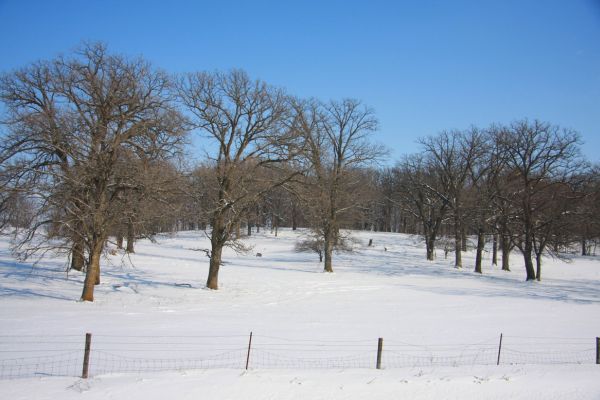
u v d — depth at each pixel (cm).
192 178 2480
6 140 2088
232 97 2556
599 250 7531
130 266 3566
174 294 2405
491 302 2581
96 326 1519
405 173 5800
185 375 984
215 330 1564
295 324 1753
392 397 896
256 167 2623
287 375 1014
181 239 6769
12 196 2014
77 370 1044
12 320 1543
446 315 2089
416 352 1380
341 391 919
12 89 2553
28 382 904
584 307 2512
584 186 3950
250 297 2469
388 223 10294
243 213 2644
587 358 1384
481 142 4600
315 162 2892
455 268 4638
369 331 1664
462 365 1230
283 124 2630
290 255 5497
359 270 4191
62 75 2366
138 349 1259
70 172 1986
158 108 2278
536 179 4031
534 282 3781
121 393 861
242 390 902
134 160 2142
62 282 2491
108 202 2130
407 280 3600
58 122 2044
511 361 1322
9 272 2692
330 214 3912
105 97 2252
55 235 2114
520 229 4225
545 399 908
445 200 5019
